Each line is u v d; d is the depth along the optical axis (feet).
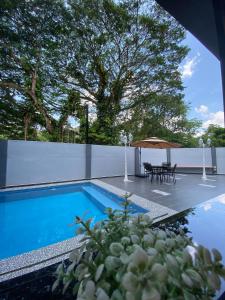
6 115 46.98
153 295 1.63
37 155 29.55
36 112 48.60
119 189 24.76
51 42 43.11
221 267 2.17
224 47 4.26
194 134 71.15
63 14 41.52
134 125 54.49
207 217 6.17
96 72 49.11
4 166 26.61
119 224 3.00
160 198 19.67
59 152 31.83
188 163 44.88
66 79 48.78
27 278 4.09
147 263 1.81
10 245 12.91
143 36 45.83
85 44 45.47
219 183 29.66
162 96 52.19
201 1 4.46
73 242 9.28
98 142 48.34
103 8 42.11
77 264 2.56
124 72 49.16
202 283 1.97
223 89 4.26
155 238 2.53
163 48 46.91
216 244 4.46
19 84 44.86
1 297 3.49
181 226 5.44
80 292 2.18
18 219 18.10
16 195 25.07
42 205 22.47
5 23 38.65
